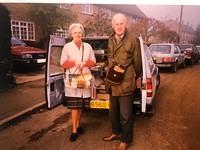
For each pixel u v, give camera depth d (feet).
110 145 12.54
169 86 28.63
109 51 11.65
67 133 14.20
